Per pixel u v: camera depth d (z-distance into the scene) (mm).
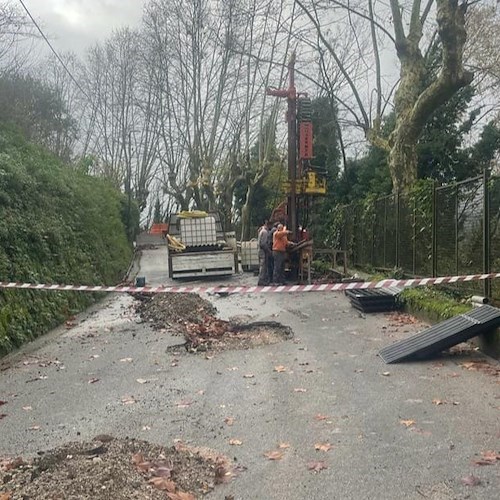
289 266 20031
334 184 31141
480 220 10758
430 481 4488
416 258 14773
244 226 38312
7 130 20609
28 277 12344
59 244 15586
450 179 23859
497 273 9820
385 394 6836
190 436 5613
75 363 9062
